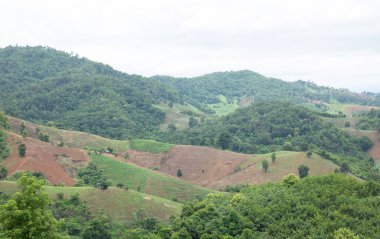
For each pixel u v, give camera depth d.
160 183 139.00
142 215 99.56
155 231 74.69
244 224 59.81
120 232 87.75
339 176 72.12
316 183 70.50
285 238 54.25
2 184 97.69
